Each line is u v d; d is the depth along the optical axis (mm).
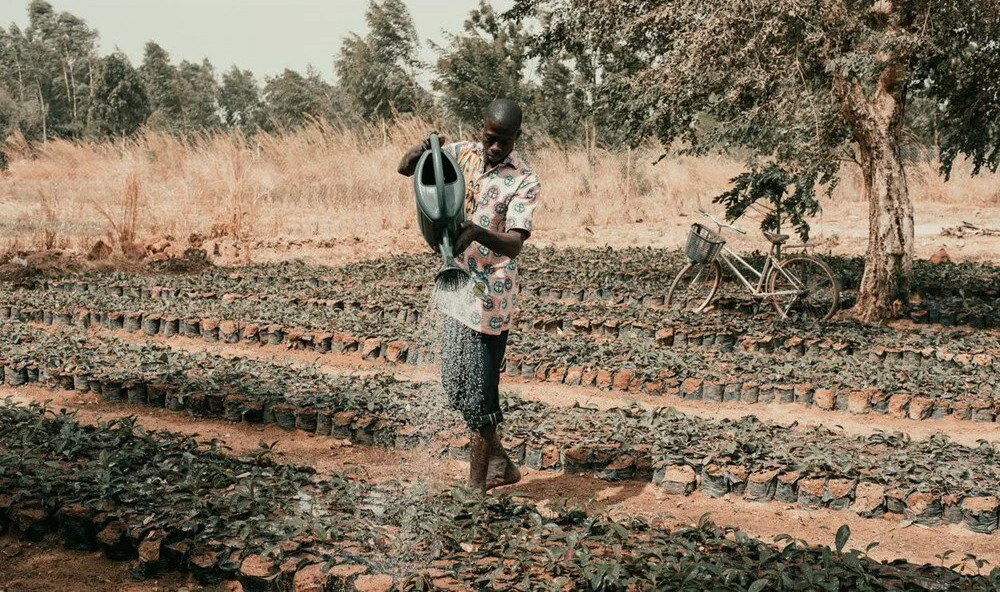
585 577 3686
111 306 9992
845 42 9609
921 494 5031
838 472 5273
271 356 8688
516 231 4062
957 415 6938
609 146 22516
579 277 12312
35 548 4281
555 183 20812
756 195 10164
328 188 20203
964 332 9383
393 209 18891
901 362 8039
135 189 14578
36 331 8586
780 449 5629
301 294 10977
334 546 3920
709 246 10312
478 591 3578
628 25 10578
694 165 22016
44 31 81375
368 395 6633
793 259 10328
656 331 9352
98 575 4031
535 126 25984
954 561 4559
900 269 10164
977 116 10984
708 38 9477
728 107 10477
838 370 7691
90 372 7215
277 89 52125
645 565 3791
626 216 19141
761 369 7746
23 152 26703
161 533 4055
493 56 27719
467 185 4230
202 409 6672
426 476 5297
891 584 3658
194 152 22328
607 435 5875
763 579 3531
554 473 5691
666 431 5941
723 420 6234
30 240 14680
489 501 4395
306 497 4449
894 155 9898
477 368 4340
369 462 5770
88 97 64812
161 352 7797
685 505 5238
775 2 9109
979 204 21203
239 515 4242
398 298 10648
